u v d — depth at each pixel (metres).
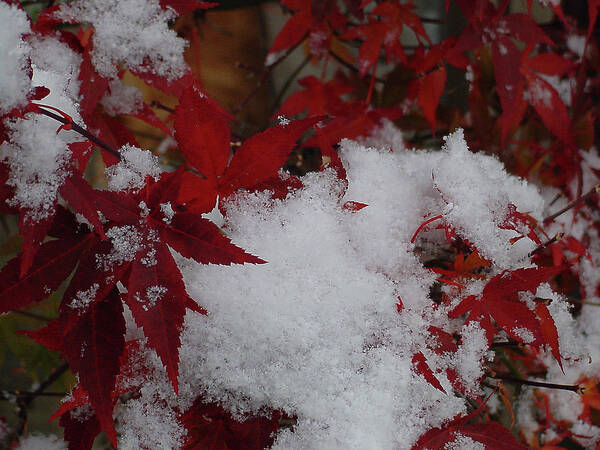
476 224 0.43
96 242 0.40
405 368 0.41
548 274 0.42
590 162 0.54
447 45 0.53
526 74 0.54
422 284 0.43
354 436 0.41
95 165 0.48
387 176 0.44
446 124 0.58
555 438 0.51
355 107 0.56
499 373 0.49
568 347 0.46
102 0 0.44
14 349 0.55
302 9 0.54
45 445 0.52
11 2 0.39
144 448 0.41
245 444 0.41
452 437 0.42
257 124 0.75
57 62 0.44
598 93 0.55
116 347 0.39
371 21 0.54
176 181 0.40
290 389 0.41
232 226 0.42
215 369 0.41
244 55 0.76
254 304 0.41
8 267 0.39
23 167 0.39
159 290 0.39
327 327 0.41
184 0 0.44
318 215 0.42
